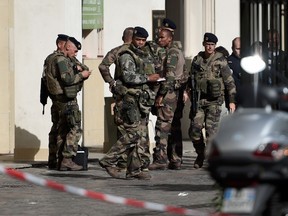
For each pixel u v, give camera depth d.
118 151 27.06
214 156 12.91
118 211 21.33
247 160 12.69
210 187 25.41
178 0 43.12
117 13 38.88
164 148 30.17
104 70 27.80
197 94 29.92
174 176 28.33
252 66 14.00
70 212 21.28
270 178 12.63
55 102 29.72
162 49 29.86
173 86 29.83
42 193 24.47
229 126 13.10
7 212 21.38
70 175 28.58
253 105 13.99
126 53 26.41
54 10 32.47
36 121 32.47
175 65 29.72
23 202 22.92
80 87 29.69
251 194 12.59
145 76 26.34
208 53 29.86
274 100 13.87
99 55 39.34
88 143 39.47
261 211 12.59
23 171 29.69
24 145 32.47
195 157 34.88
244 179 12.66
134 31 26.56
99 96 39.41
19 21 32.47
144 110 26.61
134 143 26.84
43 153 32.47
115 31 39.03
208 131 29.89
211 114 29.83
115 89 26.56
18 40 32.47
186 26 42.59
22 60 32.47
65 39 29.67
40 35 32.47
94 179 27.47
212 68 29.73
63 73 29.27
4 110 35.56
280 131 12.96
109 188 25.33
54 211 21.47
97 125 39.69
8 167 30.23
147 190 24.88
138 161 26.97
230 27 42.09
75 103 29.69
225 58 29.91
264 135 12.81
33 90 32.50
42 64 32.47
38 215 20.91
